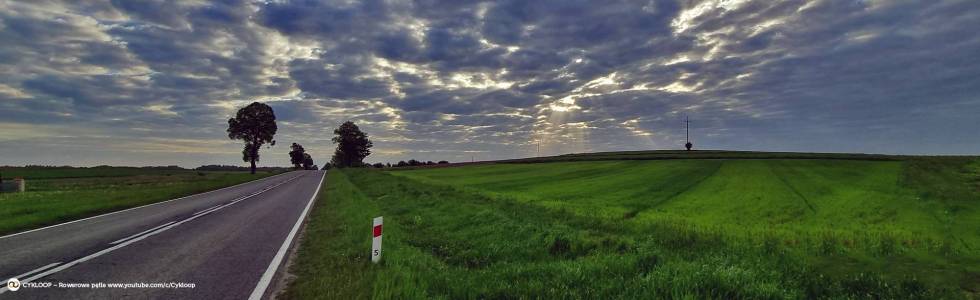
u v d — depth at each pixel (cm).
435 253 987
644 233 1167
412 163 13738
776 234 1302
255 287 640
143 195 2389
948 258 834
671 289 605
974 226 1617
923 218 1828
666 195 2788
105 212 1688
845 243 1087
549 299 591
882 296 625
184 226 1287
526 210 1697
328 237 1082
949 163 4272
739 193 2892
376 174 5834
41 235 1110
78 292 603
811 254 868
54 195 2431
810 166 5147
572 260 859
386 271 698
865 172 4275
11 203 1856
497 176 5716
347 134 12350
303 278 693
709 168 5294
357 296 584
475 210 1631
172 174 7844
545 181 4369
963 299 610
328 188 3366
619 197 2678
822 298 618
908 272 720
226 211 1723
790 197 2641
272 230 1208
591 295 605
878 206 2198
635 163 6831
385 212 1709
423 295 586
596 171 5650
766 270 696
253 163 8544
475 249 1015
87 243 996
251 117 8312
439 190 2781
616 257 822
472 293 610
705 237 1097
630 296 596
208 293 608
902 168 4328
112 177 6209
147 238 1067
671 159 7400
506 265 827
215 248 939
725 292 596
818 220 1816
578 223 1370
